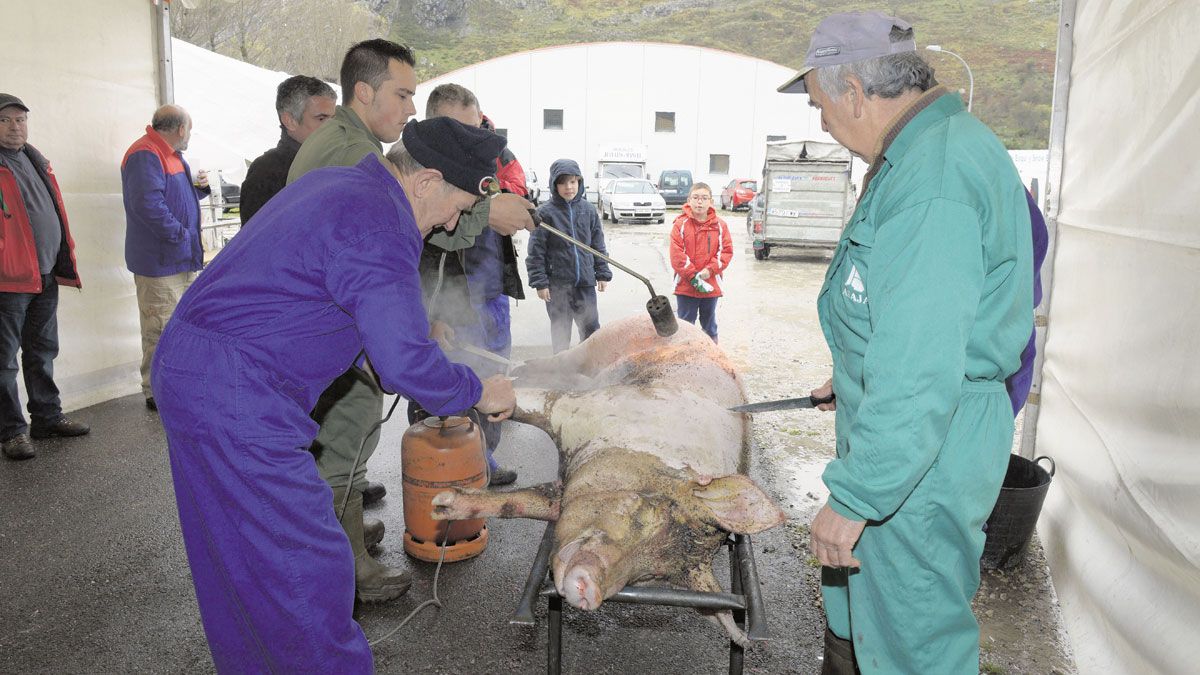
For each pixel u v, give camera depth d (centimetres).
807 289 1161
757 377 665
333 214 189
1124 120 291
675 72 3475
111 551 359
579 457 258
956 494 187
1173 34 244
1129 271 274
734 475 225
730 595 202
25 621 303
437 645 290
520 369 390
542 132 3538
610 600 204
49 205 473
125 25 586
